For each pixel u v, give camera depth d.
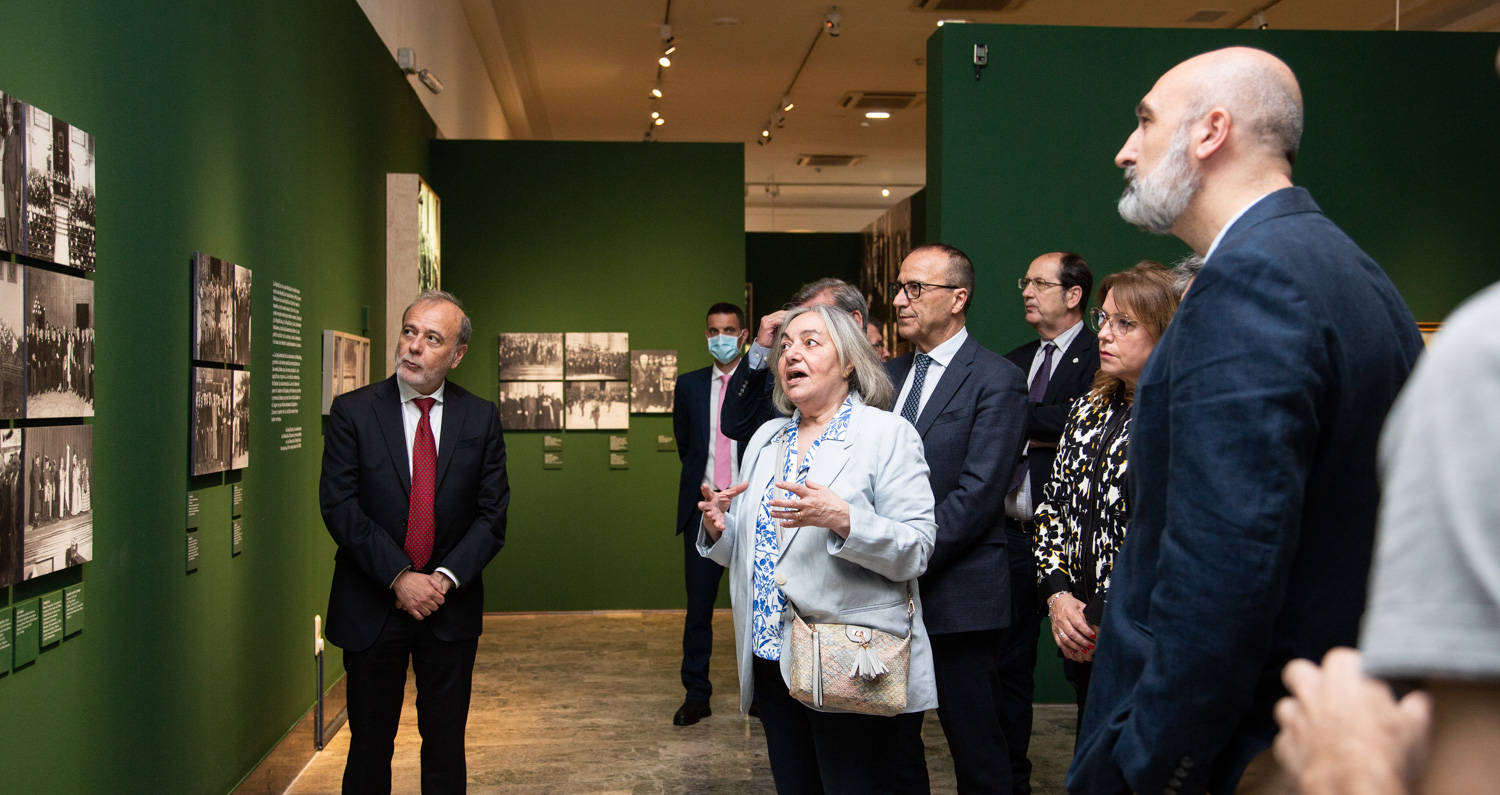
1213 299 1.44
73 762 2.54
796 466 2.67
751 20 10.49
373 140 6.07
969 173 5.73
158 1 3.06
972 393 3.17
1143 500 1.62
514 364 8.45
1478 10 9.56
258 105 4.04
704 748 4.95
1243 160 1.61
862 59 11.83
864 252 14.66
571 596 8.48
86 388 2.54
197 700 3.41
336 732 5.30
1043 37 5.75
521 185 8.48
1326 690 0.74
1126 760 1.46
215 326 3.49
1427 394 0.62
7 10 2.21
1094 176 5.77
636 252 8.56
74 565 2.50
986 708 3.04
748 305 14.96
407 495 3.48
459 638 3.47
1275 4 9.93
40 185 2.30
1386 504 0.66
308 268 4.78
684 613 8.48
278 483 4.36
